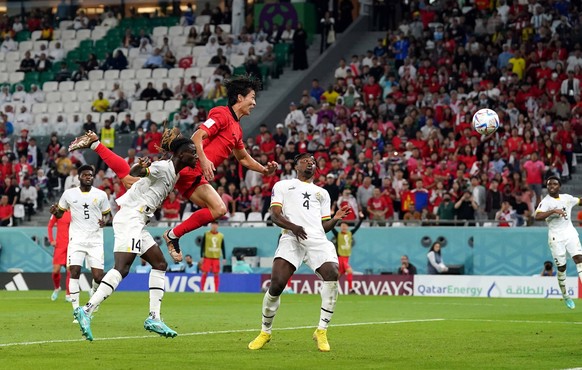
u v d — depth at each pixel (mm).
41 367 19859
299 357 21938
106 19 87562
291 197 23312
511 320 33844
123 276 24250
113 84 79812
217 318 34406
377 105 67688
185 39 82750
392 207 57938
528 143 59219
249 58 75688
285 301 46000
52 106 79875
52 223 46062
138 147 69312
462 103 63656
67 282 44156
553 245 41000
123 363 20625
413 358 21844
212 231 56125
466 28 72438
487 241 54688
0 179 68812
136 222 24359
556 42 67438
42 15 91438
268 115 72500
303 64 77500
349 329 29766
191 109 73500
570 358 21969
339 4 83438
